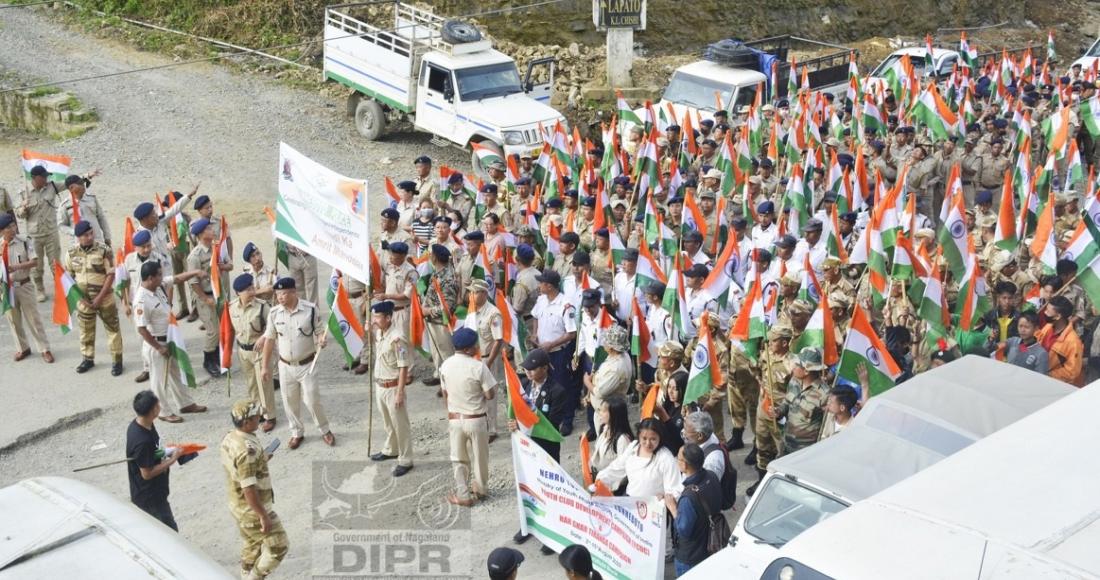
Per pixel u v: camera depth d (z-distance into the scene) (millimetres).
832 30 35625
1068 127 17969
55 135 26156
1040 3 42000
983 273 12492
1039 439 6469
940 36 37719
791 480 7566
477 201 16453
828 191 15234
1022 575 4984
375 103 25188
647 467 8664
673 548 9164
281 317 11578
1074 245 12016
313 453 11898
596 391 10305
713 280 11414
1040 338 10719
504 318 11891
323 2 31016
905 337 10930
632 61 28812
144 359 12531
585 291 11305
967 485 5918
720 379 9820
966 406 8180
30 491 7152
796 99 21672
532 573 9422
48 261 16531
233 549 10078
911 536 5402
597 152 19047
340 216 11438
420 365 14156
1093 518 5465
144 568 6246
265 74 29266
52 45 29969
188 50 30266
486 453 10625
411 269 13180
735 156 17688
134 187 22328
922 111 18969
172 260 15469
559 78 28484
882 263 11664
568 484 9156
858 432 8070
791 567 5391
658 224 13898
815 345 9906
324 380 13875
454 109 23016
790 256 12531
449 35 23469
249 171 23469
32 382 13852
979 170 18422
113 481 11516
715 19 33438
